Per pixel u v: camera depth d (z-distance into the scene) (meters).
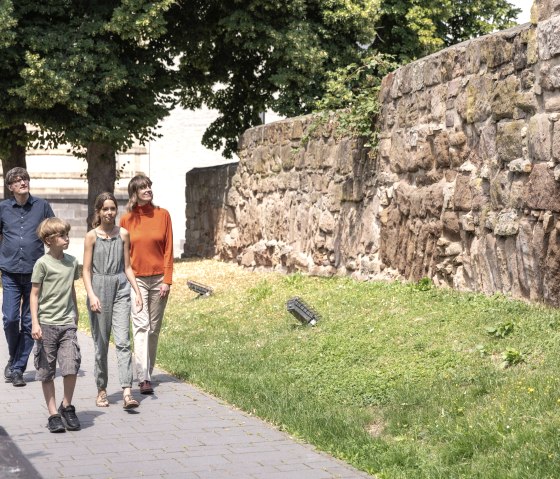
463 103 10.70
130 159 32.31
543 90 9.02
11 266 9.02
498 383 7.06
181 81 22.86
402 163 12.43
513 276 9.64
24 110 20.20
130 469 6.06
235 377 8.83
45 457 6.36
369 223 13.56
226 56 23.88
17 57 19.39
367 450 6.29
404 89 12.40
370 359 8.66
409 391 7.47
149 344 8.97
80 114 20.47
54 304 7.30
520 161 9.42
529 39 9.22
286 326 11.14
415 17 23.69
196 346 10.87
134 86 21.08
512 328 8.34
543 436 5.80
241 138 19.48
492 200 10.04
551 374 6.91
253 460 6.23
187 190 23.86
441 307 9.95
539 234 8.98
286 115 22.28
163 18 20.28
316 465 6.10
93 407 7.96
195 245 23.23
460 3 26.00
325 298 12.05
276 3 21.00
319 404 7.64
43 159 31.95
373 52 22.58
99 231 8.07
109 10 20.39
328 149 14.95
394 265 12.69
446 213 11.09
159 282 8.77
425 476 5.69
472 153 10.59
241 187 19.50
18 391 8.72
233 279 16.81
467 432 6.16
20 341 9.05
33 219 9.15
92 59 19.67
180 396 8.33
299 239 16.20
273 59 22.70
